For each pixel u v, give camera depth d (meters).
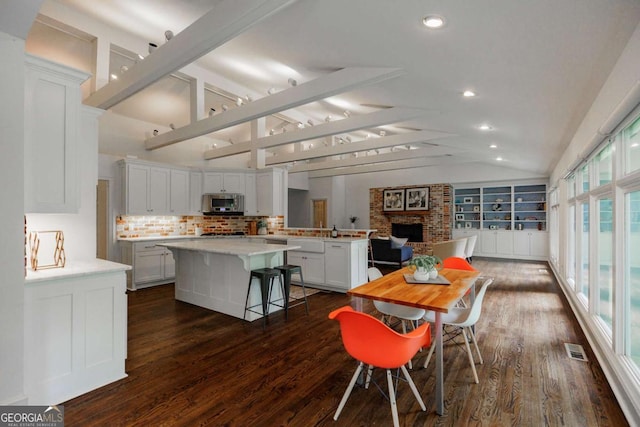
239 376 2.49
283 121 7.84
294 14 2.18
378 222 10.88
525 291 5.18
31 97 2.08
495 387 2.33
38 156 2.11
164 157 6.93
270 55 3.52
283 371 2.57
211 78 5.20
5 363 1.75
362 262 5.31
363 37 2.25
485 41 1.94
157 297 4.86
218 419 1.97
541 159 6.35
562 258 5.61
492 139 5.14
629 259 2.36
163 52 2.95
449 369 2.60
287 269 3.91
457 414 2.02
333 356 2.84
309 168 9.56
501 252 9.23
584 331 3.38
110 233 5.54
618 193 2.38
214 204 6.56
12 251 1.77
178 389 2.30
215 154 7.45
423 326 1.91
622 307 2.36
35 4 1.53
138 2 3.46
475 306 2.40
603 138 2.51
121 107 6.00
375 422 1.95
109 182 5.54
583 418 1.97
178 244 4.46
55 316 2.12
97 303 2.33
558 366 2.63
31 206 2.08
